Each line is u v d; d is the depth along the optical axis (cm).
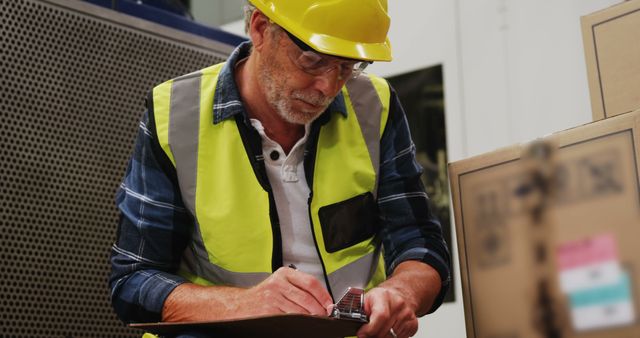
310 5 128
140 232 135
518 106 236
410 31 265
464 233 131
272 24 129
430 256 135
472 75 248
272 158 139
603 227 112
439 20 258
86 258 183
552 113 228
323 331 115
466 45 250
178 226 137
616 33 133
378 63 273
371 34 129
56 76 181
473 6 250
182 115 140
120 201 141
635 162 110
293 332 116
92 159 186
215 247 135
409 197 143
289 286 116
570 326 114
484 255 127
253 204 136
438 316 248
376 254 145
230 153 137
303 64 127
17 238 172
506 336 123
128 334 189
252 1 132
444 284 136
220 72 144
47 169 178
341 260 140
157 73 200
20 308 172
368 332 112
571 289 115
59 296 178
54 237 178
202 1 326
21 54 176
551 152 120
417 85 261
